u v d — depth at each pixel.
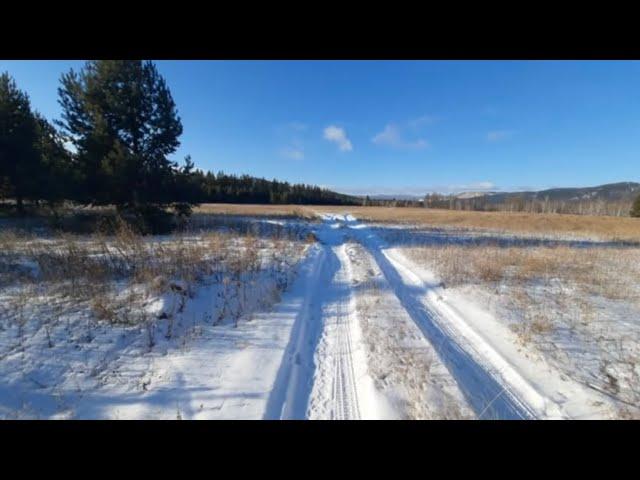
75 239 8.61
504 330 4.71
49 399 2.87
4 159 13.54
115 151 11.06
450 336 4.71
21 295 4.86
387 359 3.84
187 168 13.11
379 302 6.02
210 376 3.35
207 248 8.48
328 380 3.53
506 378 3.56
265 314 5.19
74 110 11.20
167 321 4.54
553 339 4.35
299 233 16.38
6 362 3.33
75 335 3.99
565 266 9.02
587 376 3.46
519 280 7.45
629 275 8.01
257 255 8.26
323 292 6.84
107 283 5.66
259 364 3.63
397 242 15.03
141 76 11.69
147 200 11.91
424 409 2.92
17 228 11.30
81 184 11.02
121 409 2.79
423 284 7.57
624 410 2.89
